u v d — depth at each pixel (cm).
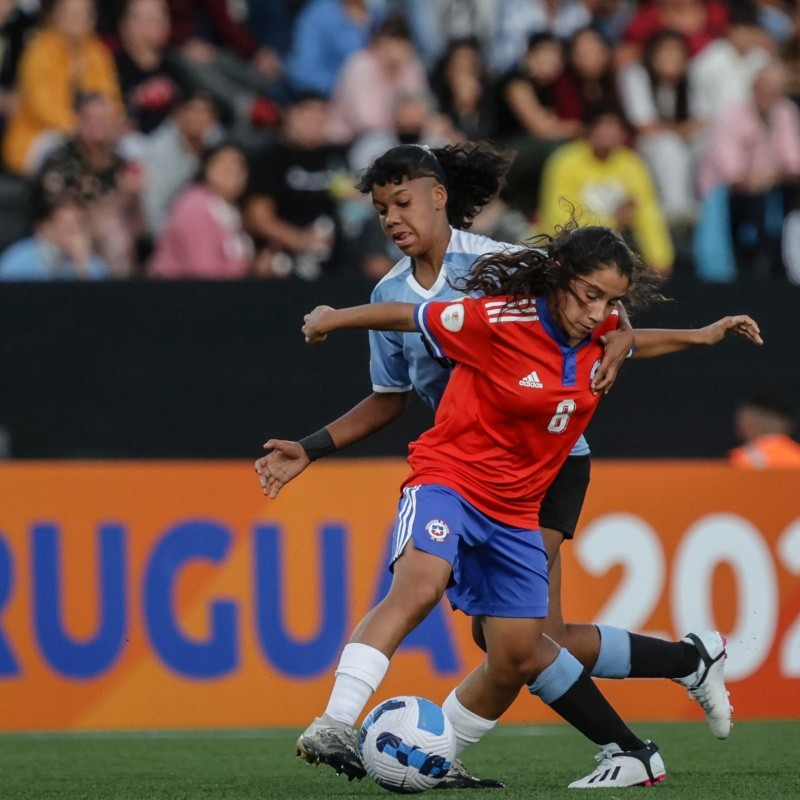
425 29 3781
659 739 1947
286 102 3647
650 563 2141
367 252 3045
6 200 3180
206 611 2089
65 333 2573
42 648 2064
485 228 3070
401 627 1303
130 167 3048
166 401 2591
